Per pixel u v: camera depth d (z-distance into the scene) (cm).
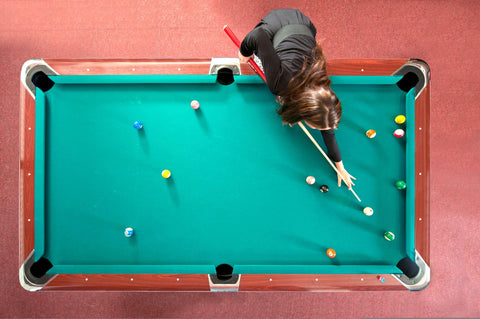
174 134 148
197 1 223
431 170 226
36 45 222
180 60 143
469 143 225
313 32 128
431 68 224
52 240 150
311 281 144
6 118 222
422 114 142
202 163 148
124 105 148
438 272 222
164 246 149
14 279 218
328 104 102
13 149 222
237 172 148
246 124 147
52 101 148
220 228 148
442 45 223
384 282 144
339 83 145
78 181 150
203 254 149
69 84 148
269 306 218
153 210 149
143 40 222
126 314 218
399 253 149
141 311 218
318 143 147
